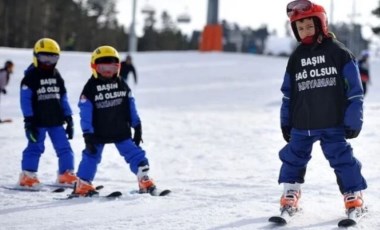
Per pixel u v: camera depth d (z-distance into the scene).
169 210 5.63
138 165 6.79
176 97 26.47
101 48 6.79
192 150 11.55
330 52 5.00
